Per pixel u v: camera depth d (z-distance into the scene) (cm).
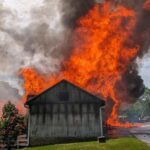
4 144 2777
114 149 2236
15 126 2878
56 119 2831
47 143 2780
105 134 3127
